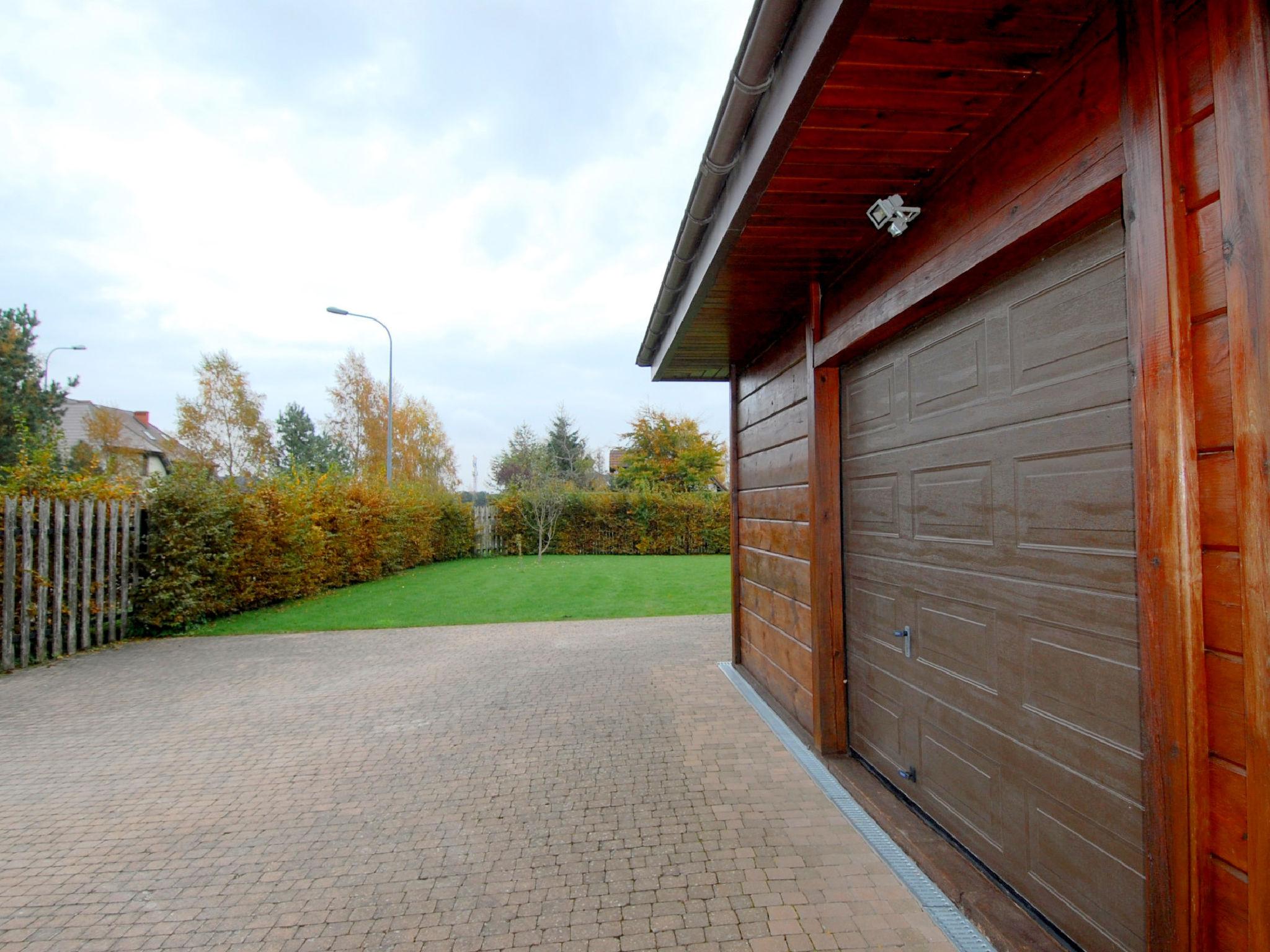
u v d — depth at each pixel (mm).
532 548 17562
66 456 13773
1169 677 1269
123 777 3188
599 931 1969
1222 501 1179
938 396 2410
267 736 3756
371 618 7742
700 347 4781
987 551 2107
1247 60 1102
